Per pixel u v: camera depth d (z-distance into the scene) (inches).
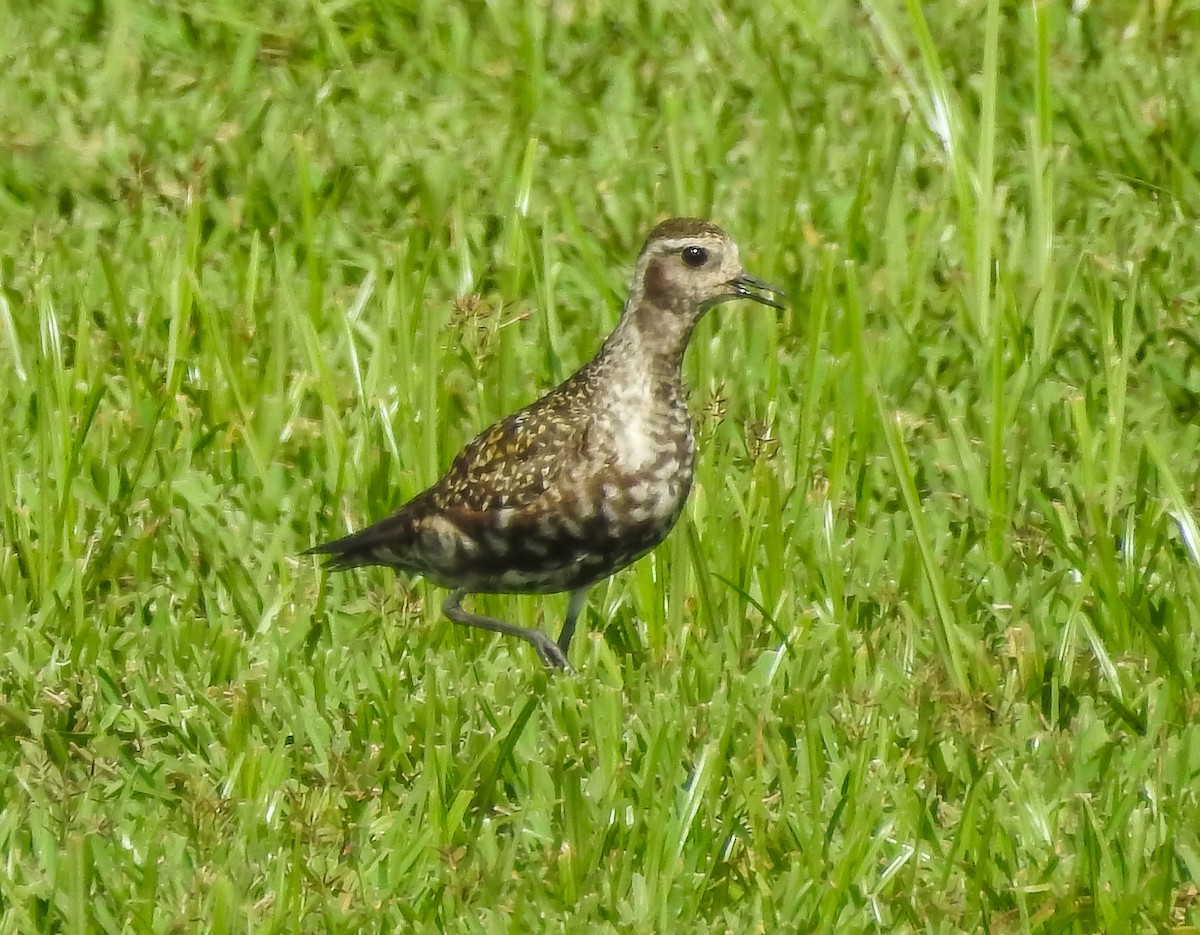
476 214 649.6
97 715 430.9
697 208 645.3
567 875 375.9
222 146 677.9
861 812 385.7
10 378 553.0
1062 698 442.3
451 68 740.0
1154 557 490.6
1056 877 382.3
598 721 417.7
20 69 732.0
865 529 493.7
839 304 610.2
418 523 440.8
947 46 740.0
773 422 531.8
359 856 385.7
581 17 768.9
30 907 368.8
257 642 457.4
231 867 373.1
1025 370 553.6
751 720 422.6
